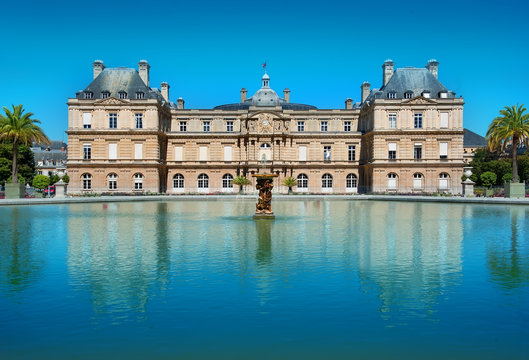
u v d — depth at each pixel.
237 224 33.53
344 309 13.55
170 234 28.00
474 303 14.09
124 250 22.39
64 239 25.92
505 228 30.80
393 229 30.31
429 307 13.73
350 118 97.56
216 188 93.12
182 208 50.56
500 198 60.41
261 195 37.69
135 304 13.98
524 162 108.44
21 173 95.50
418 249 22.56
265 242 24.81
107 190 87.12
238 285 15.93
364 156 93.06
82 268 18.48
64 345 11.14
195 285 15.94
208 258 20.38
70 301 14.28
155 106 86.69
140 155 87.12
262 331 11.96
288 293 15.02
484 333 11.85
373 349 10.94
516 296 14.76
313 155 94.00
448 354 10.68
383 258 20.41
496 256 20.88
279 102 101.31
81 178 87.25
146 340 11.42
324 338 11.53
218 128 97.19
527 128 66.38
